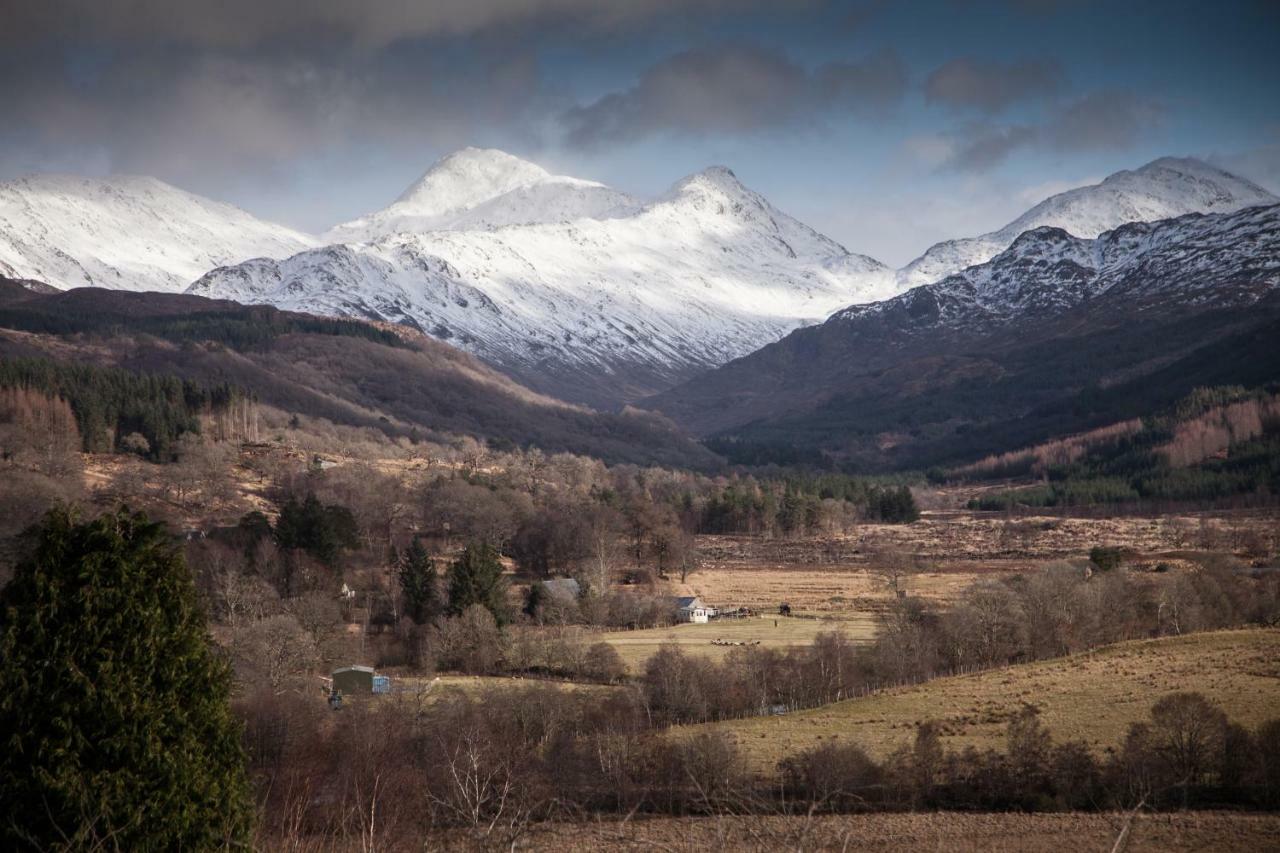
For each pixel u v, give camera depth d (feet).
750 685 295.28
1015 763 213.05
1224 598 390.42
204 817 86.22
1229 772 199.62
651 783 198.08
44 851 79.15
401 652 357.82
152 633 86.28
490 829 89.97
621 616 439.22
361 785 160.97
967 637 344.49
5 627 84.48
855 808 200.85
